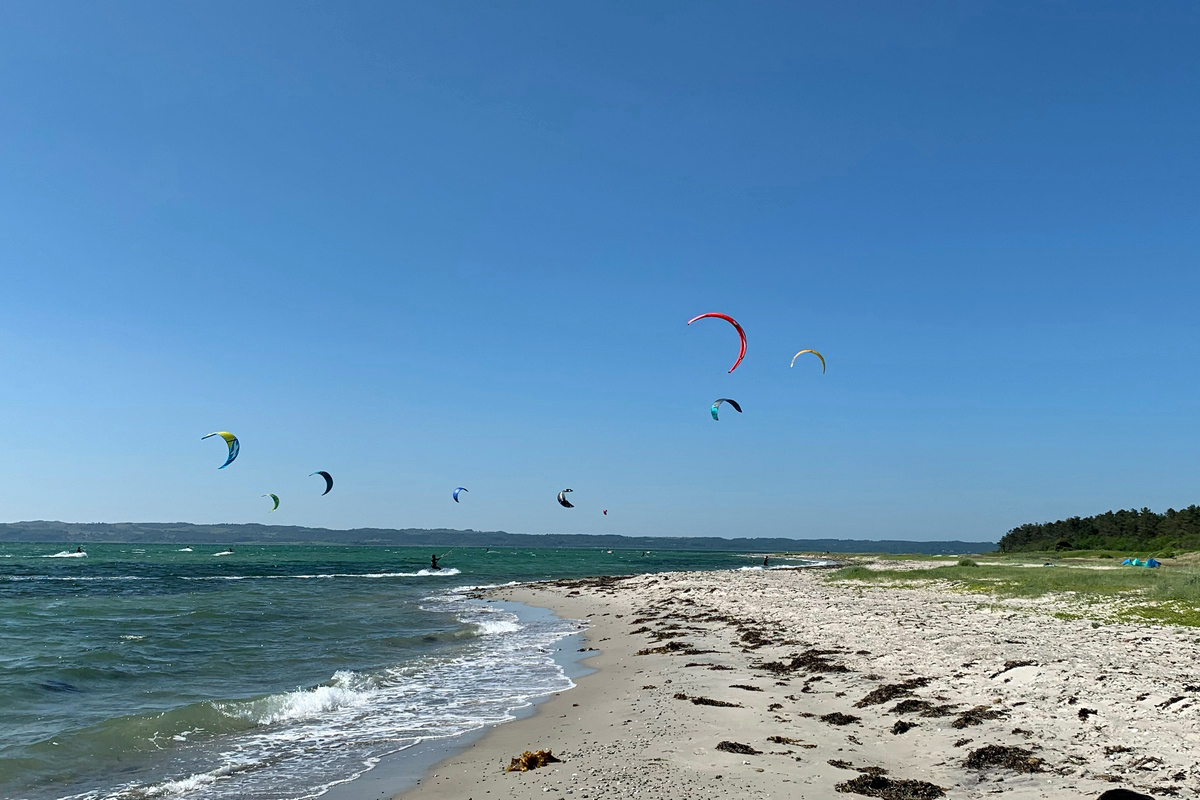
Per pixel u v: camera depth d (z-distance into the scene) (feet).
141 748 45.16
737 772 35.91
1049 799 31.07
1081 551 368.48
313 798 36.14
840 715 46.91
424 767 40.52
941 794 32.58
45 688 61.46
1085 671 52.11
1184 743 36.81
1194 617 79.30
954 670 57.21
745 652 75.92
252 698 59.16
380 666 74.08
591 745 42.19
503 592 173.88
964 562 234.79
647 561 458.91
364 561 401.49
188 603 137.59
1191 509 371.76
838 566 345.31
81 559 409.08
